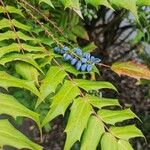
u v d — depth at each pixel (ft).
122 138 0.57
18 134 0.47
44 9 0.80
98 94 0.72
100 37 1.49
